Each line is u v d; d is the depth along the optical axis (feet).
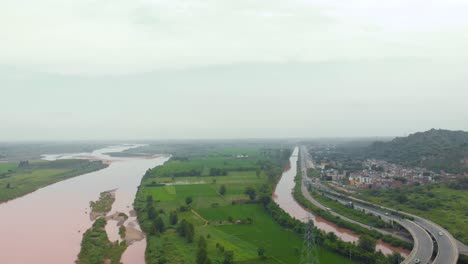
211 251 598.75
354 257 561.43
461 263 544.62
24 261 595.88
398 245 635.66
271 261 553.64
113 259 600.80
